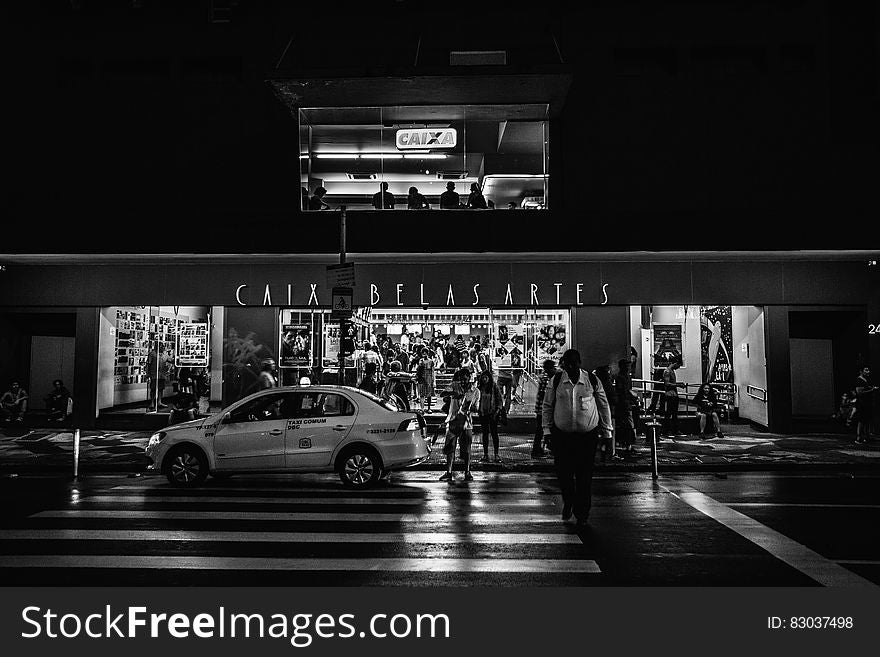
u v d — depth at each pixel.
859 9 17.08
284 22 17.55
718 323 19.22
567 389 7.52
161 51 17.67
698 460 12.44
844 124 16.88
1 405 17.41
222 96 17.47
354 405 10.09
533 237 15.98
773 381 16.78
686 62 17.16
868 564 5.95
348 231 16.11
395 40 17.33
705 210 16.03
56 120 17.56
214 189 17.27
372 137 16.86
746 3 17.16
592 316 17.06
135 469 11.81
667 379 16.14
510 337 17.41
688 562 6.02
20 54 17.67
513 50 17.20
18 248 16.19
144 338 19.88
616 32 17.22
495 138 16.89
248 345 17.30
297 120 16.97
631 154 16.94
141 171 17.41
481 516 7.96
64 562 6.03
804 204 16.70
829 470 11.82
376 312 17.36
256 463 9.87
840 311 17.23
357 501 8.89
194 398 13.74
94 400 17.28
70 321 19.28
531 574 5.68
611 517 7.90
